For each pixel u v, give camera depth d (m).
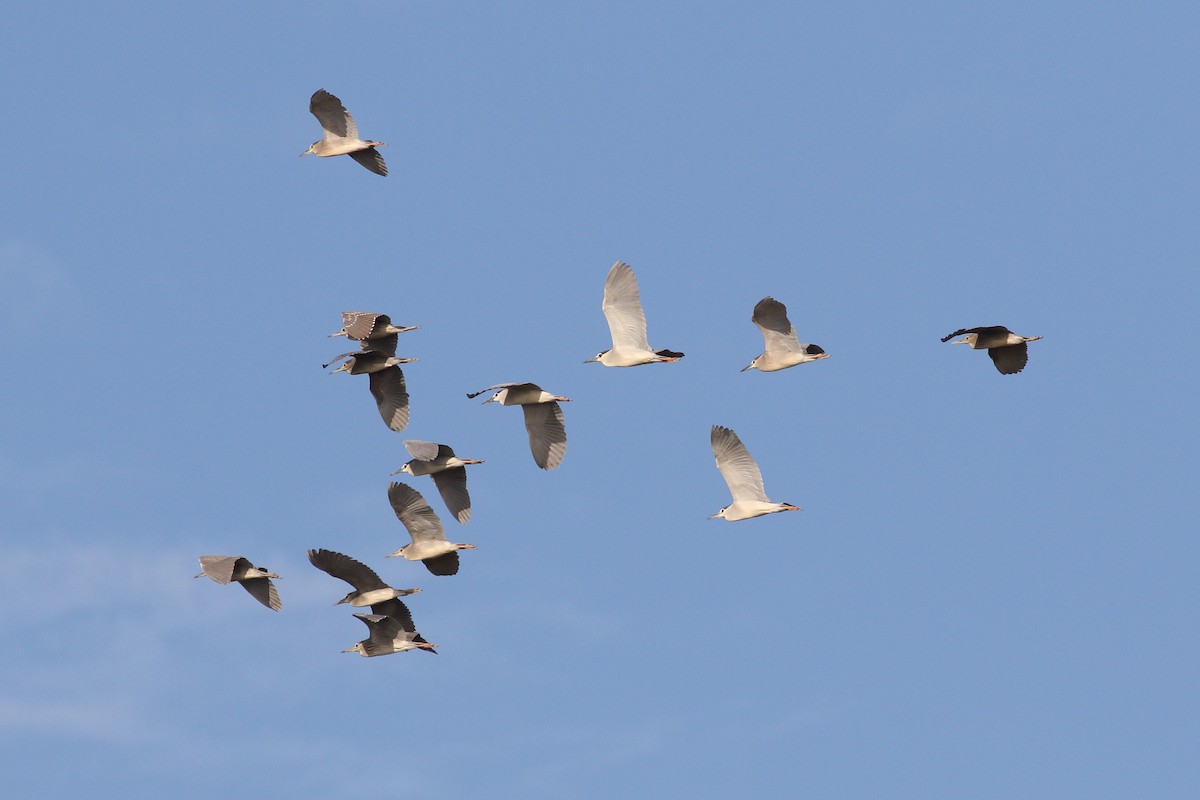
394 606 53.78
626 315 52.22
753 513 51.22
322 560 52.47
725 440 51.50
